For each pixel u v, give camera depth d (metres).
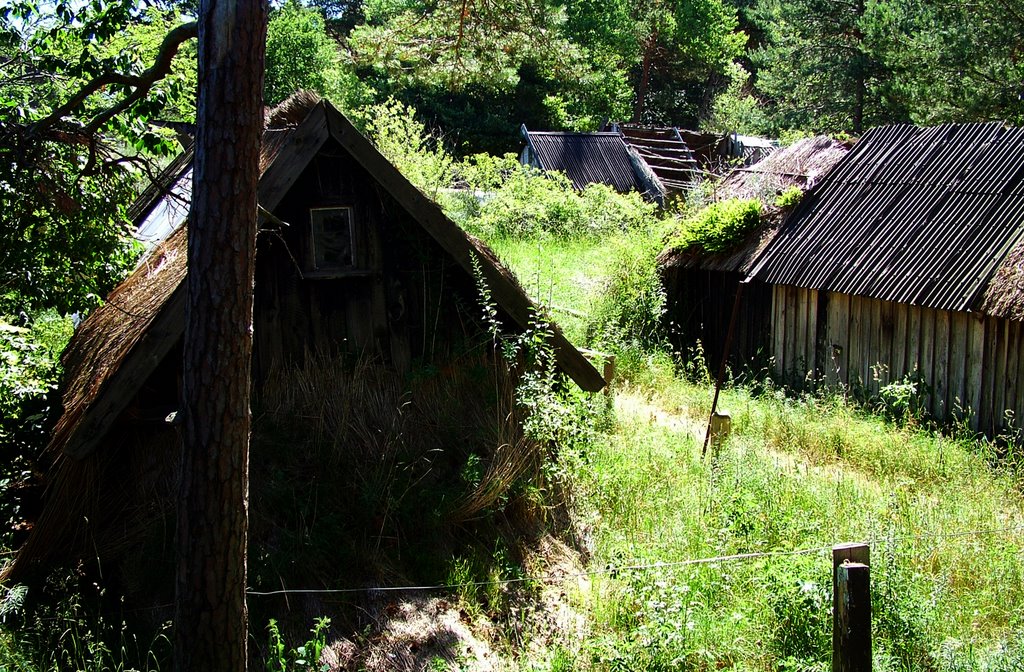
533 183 25.83
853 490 8.64
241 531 4.61
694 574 6.84
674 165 32.53
